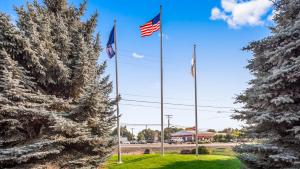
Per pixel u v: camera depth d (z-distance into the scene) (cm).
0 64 1157
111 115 1541
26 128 1237
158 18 1925
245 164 1080
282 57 993
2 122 1134
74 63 1412
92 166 1345
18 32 1205
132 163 1708
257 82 1105
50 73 1317
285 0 1077
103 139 1361
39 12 1422
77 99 1334
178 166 1536
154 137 9644
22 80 1205
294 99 983
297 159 892
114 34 1950
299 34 981
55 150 1166
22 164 1155
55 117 1148
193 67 1966
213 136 7481
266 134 1027
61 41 1386
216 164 1545
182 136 8150
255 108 1079
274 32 1094
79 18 1616
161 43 1919
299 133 920
